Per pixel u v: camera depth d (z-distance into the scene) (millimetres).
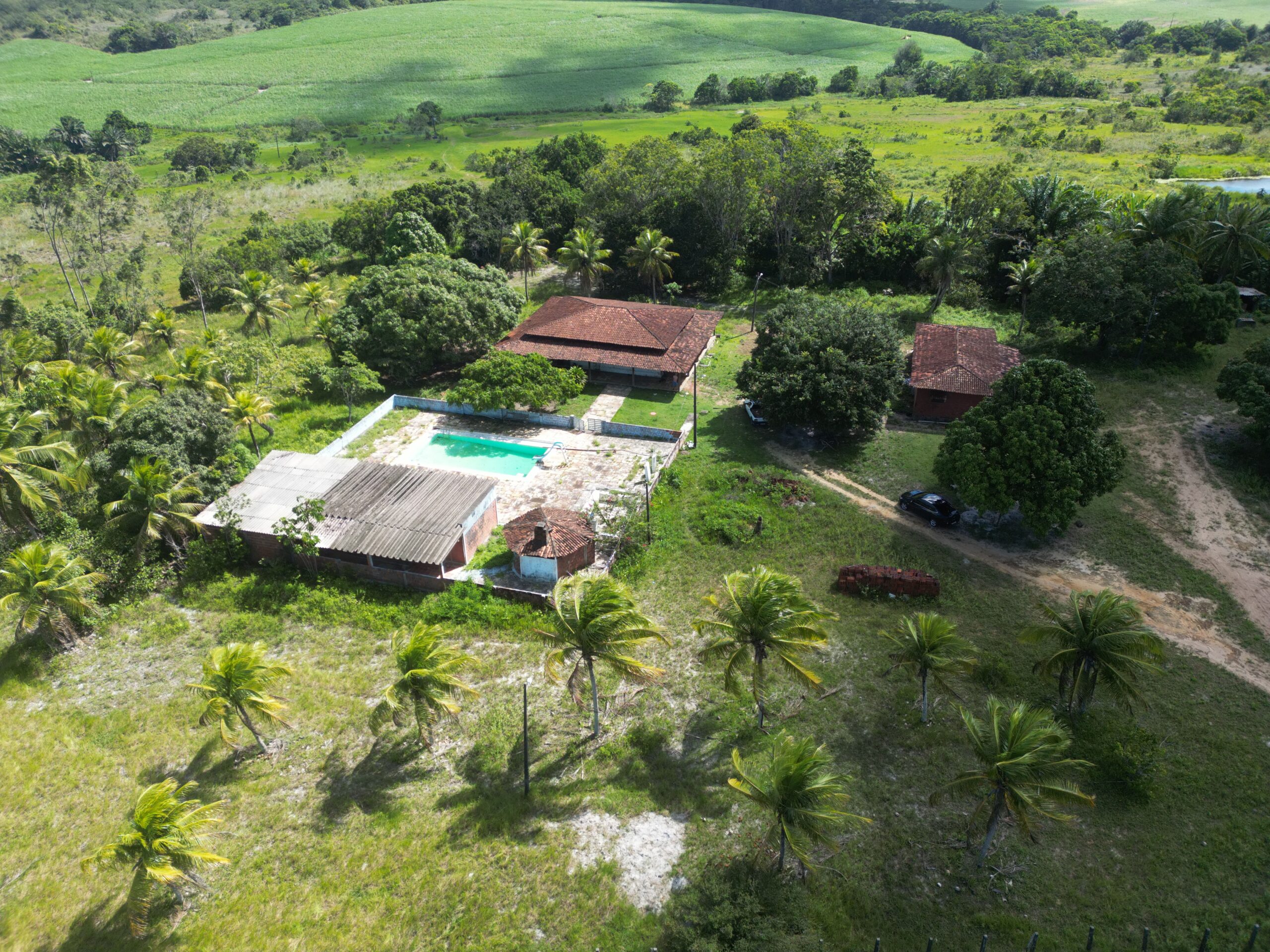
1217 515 49750
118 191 126000
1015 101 185125
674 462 58625
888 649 40969
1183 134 142125
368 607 45375
